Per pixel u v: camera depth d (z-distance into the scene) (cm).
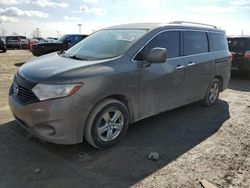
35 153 385
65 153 388
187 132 482
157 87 459
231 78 1065
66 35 1778
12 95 406
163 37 475
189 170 357
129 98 416
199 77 566
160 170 355
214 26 644
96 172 346
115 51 428
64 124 352
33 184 318
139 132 473
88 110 365
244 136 472
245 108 639
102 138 398
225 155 401
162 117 555
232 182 333
